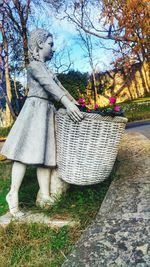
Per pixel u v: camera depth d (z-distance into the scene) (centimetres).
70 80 1281
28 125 356
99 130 326
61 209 352
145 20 2319
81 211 338
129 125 1392
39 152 351
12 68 1956
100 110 333
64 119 336
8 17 1689
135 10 2312
